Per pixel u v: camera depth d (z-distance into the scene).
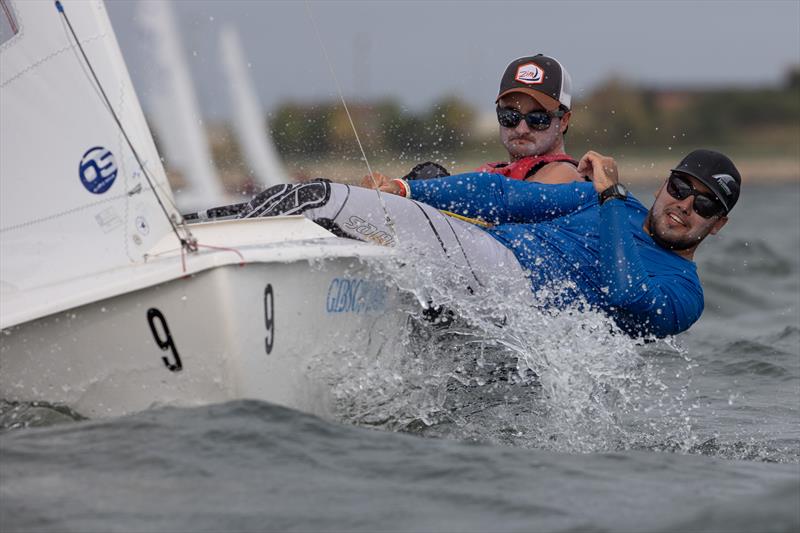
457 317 15.73
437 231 16.12
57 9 12.84
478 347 15.64
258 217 15.45
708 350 24.48
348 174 25.17
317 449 11.82
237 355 12.29
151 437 11.71
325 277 13.27
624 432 15.46
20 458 11.23
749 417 17.44
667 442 15.02
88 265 13.20
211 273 12.08
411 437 12.84
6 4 12.81
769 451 14.79
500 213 17.61
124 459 11.20
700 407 18.25
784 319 30.03
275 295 12.65
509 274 16.27
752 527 9.90
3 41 12.86
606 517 10.34
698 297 16.92
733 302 33.47
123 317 12.48
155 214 13.41
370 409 14.16
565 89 19.48
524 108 19.16
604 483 11.60
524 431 14.66
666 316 16.44
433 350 15.37
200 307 12.20
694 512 10.42
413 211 16.19
